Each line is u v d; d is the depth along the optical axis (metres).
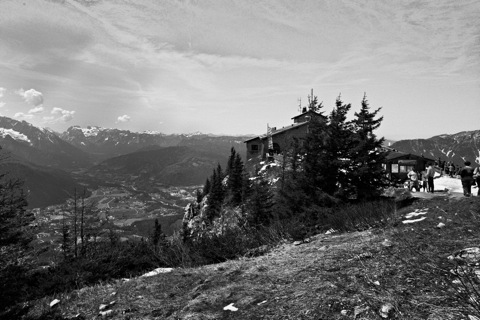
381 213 10.69
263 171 49.38
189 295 6.32
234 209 33.75
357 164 17.83
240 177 54.91
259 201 24.41
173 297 6.39
